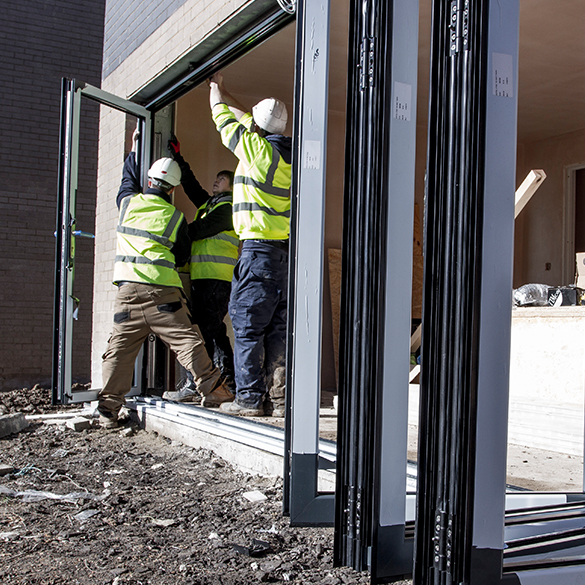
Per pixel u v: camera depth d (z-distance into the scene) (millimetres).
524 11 4898
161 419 5027
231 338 6629
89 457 4285
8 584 2217
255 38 4254
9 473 3844
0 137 9945
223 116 4578
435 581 1742
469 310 1709
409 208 2119
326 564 2447
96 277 6477
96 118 10516
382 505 2031
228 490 3498
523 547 2039
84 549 2572
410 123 2133
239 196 4543
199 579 2271
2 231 9883
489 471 1681
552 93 6809
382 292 2043
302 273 2678
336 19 4758
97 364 6340
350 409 2193
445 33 1782
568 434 3492
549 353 4160
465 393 1706
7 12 10086
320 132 2684
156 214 4934
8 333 9820
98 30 10609
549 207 8562
